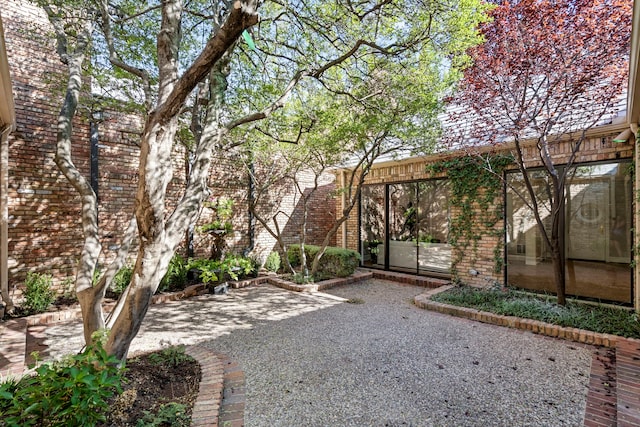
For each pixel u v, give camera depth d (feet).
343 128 21.66
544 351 13.46
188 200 10.65
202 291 23.62
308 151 25.90
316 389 10.51
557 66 15.88
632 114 14.19
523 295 20.43
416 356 13.00
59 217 19.86
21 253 18.53
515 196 22.31
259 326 16.66
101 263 21.48
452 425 8.73
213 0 14.21
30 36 18.08
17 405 6.12
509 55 16.63
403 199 29.66
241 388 10.55
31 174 18.85
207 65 7.86
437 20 14.47
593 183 19.45
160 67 9.43
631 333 14.11
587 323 15.20
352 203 25.85
